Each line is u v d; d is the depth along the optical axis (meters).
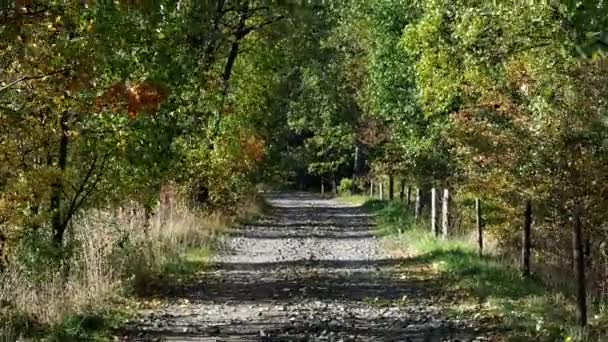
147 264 20.14
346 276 22.20
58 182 15.30
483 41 17.59
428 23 19.56
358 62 44.97
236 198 41.06
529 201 17.88
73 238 17.16
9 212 14.30
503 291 18.06
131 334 13.59
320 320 15.14
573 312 15.72
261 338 13.34
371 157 49.84
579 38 9.66
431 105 22.55
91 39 12.33
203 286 19.69
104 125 15.46
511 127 16.66
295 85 58.97
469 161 18.22
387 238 34.12
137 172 17.02
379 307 16.83
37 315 13.31
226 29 33.94
